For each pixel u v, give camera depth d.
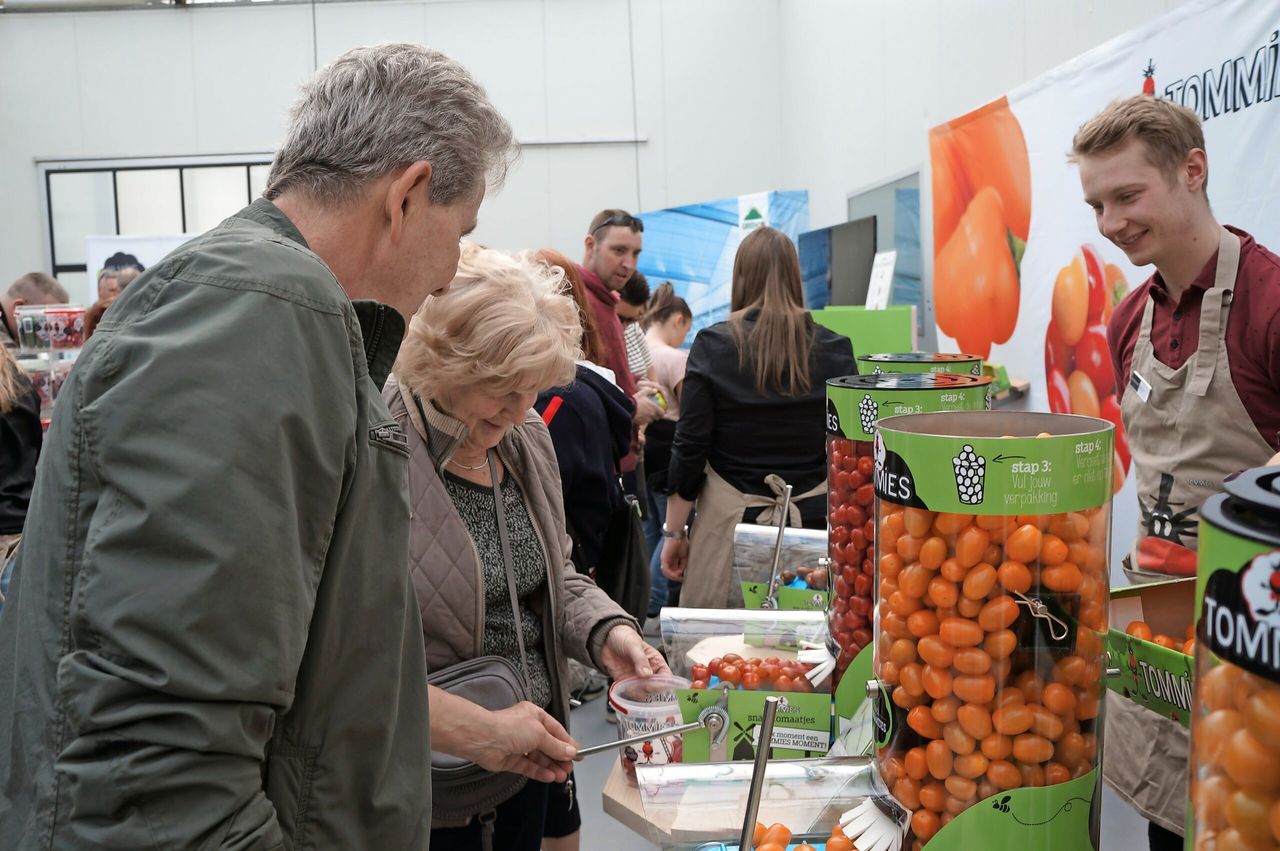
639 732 1.47
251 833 0.78
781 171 10.30
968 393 1.33
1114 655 1.14
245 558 0.76
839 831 1.03
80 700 0.74
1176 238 1.67
